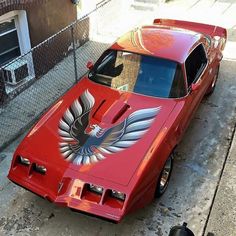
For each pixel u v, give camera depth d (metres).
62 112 5.05
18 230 4.61
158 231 4.61
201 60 6.11
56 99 7.13
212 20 10.65
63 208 4.89
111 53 5.73
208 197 5.10
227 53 8.90
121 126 4.71
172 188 5.22
